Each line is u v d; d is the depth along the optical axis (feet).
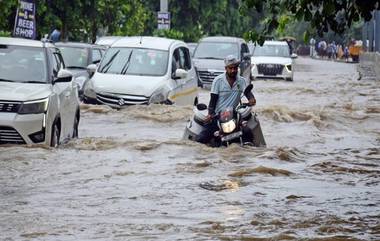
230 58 94.43
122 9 231.71
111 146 94.43
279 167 84.89
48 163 83.56
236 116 93.61
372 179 79.87
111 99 131.23
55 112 93.50
